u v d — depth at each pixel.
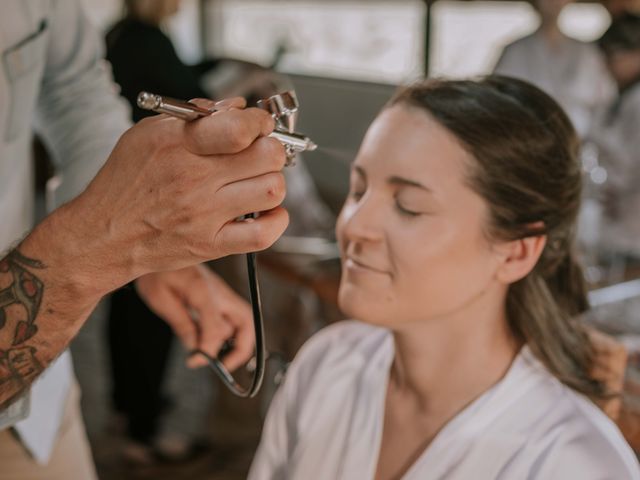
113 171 0.61
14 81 0.98
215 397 2.83
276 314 2.43
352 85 4.76
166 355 2.54
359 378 0.99
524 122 0.85
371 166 0.86
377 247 0.85
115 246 0.63
